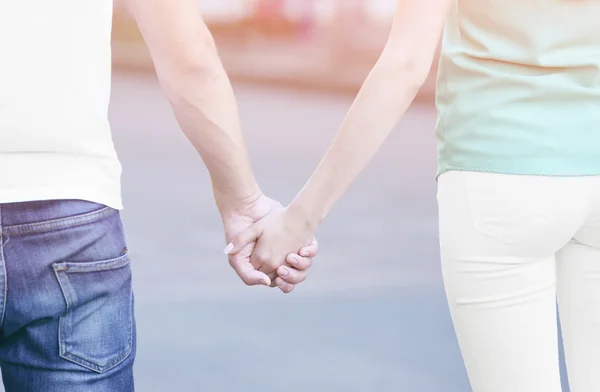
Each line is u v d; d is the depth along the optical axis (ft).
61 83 8.39
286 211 12.39
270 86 145.28
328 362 22.25
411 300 28.32
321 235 39.73
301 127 94.84
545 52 10.21
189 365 21.63
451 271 10.68
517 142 10.15
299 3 159.02
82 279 8.56
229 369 21.50
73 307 8.59
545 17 10.19
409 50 11.12
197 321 25.11
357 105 11.38
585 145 10.18
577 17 10.19
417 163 71.72
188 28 10.75
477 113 10.34
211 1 162.20
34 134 8.32
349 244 37.68
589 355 11.12
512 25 10.27
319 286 29.63
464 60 10.50
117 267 8.80
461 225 10.48
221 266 32.22
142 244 36.09
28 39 8.28
